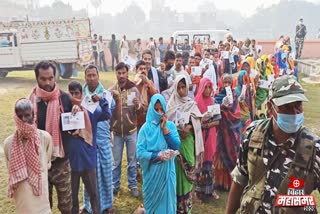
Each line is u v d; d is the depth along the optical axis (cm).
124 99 524
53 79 393
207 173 523
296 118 220
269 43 2661
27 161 345
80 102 407
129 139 538
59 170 404
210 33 2347
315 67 1914
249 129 248
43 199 354
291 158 226
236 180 259
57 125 390
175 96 458
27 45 1709
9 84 1608
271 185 230
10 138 349
